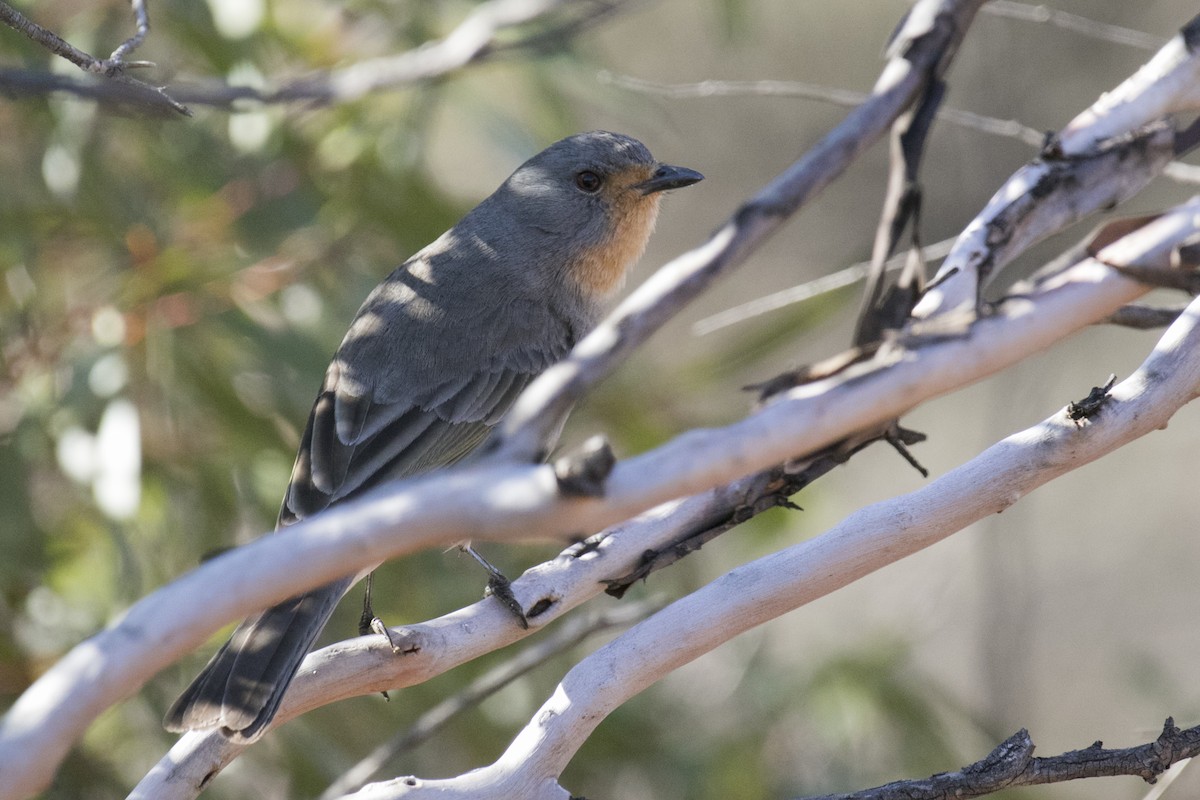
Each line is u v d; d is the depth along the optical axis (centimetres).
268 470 1080
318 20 1174
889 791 532
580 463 312
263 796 1128
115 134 1116
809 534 1332
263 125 1073
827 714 1169
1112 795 1480
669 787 1177
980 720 1365
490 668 1095
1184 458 1883
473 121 1156
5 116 1106
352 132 1134
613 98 1200
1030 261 1614
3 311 1089
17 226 1063
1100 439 507
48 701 300
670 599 1134
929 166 1922
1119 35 788
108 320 1046
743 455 329
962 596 1711
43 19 1073
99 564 1086
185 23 1066
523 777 528
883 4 2084
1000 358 366
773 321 1201
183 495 1082
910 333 364
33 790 302
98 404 1023
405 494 313
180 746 579
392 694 1084
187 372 1060
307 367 1072
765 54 2084
